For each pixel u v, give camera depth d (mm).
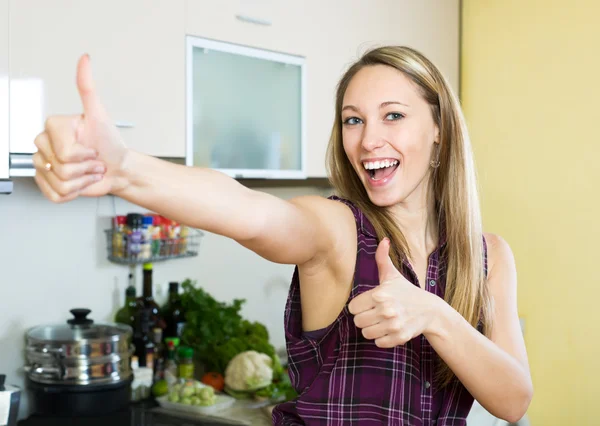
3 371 2432
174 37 2326
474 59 3639
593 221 3314
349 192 1321
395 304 952
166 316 2820
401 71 1215
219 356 2805
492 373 1062
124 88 2205
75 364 2379
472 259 1255
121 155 784
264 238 963
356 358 1149
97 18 2129
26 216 2469
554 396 3447
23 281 2469
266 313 3236
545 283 3467
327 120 2875
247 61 2568
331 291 1170
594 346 3326
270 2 2605
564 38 3365
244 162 2600
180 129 2367
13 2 1954
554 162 3422
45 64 2027
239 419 2520
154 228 2688
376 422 1134
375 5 3039
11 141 1978
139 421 2393
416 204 1272
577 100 3342
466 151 1274
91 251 2629
